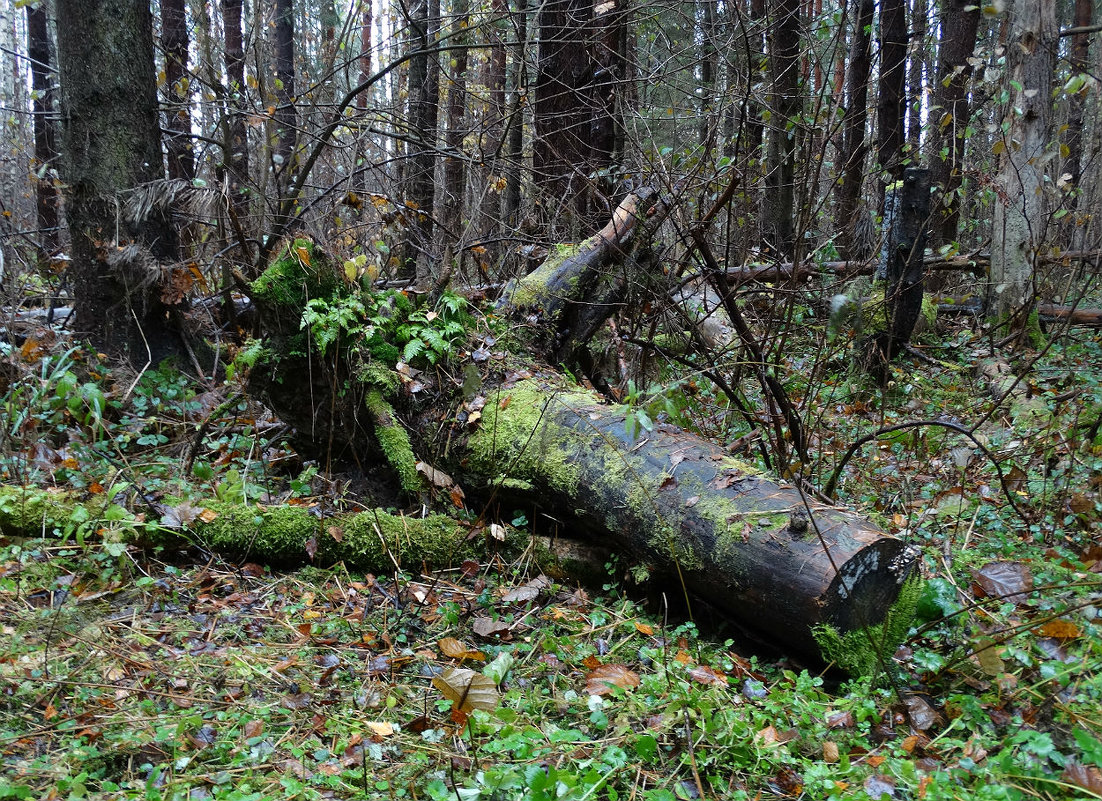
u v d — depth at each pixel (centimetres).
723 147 612
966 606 292
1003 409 510
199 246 623
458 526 378
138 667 273
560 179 695
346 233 682
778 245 731
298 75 1000
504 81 987
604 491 337
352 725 249
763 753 231
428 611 332
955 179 857
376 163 659
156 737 231
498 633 313
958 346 714
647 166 500
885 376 539
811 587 268
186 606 320
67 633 284
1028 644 273
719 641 315
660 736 240
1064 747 229
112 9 545
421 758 233
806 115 596
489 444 386
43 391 456
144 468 449
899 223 618
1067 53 1220
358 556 361
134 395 534
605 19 725
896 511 410
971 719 245
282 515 365
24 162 1010
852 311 360
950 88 916
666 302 464
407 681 280
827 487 383
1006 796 203
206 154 735
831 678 282
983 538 370
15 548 333
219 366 602
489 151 884
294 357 414
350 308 407
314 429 437
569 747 236
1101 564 334
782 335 442
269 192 661
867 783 216
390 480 428
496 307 476
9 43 1345
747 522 292
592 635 317
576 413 371
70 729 236
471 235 718
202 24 652
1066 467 421
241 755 231
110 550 321
